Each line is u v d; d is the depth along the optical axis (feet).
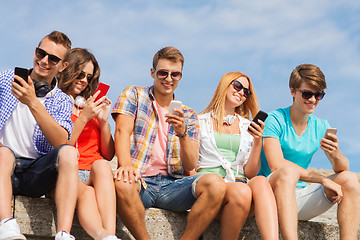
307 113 17.69
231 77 18.34
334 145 16.16
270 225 14.33
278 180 15.44
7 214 12.64
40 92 14.58
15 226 12.37
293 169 15.56
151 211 15.46
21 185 14.10
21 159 14.28
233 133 17.85
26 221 13.98
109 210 13.65
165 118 16.53
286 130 17.74
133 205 14.29
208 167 17.21
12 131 14.34
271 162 17.10
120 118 15.89
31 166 14.05
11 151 13.47
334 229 17.66
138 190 14.57
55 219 14.35
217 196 14.70
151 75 17.08
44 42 14.64
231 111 18.34
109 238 12.83
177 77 16.43
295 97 17.83
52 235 14.28
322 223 17.53
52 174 13.60
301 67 17.81
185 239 15.10
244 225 16.25
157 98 16.67
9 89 14.49
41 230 14.14
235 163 17.34
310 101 17.38
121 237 15.07
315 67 17.65
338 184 16.20
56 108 14.73
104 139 16.20
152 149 16.07
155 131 16.25
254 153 16.66
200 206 14.83
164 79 16.30
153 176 15.87
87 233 14.51
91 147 16.08
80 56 16.72
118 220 15.06
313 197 16.80
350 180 16.11
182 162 16.06
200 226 14.97
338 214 16.16
